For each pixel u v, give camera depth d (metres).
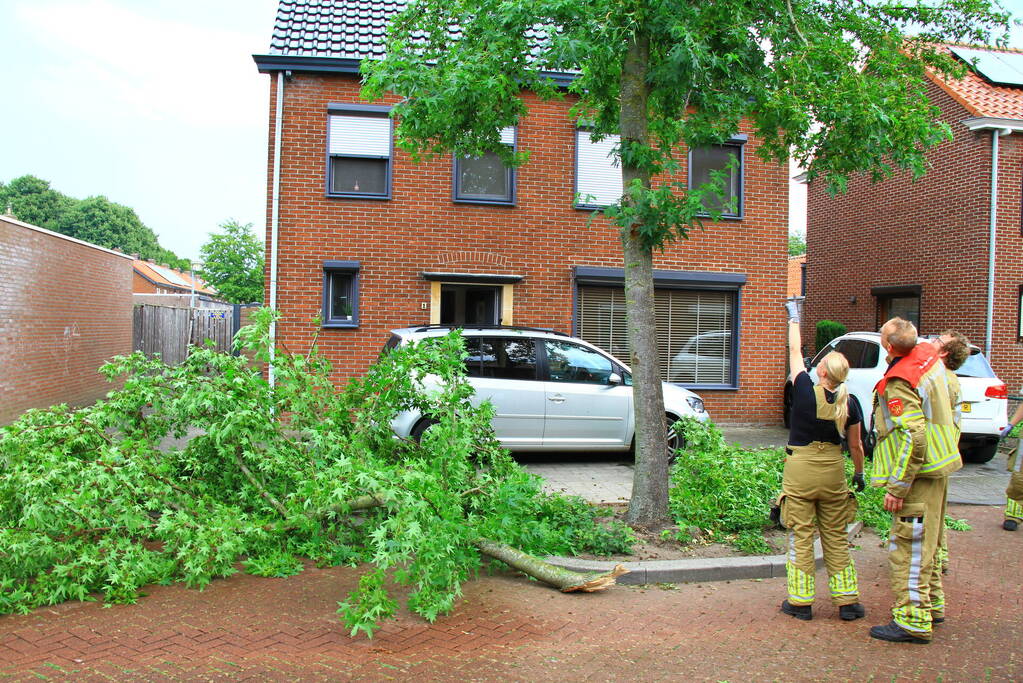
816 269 20.16
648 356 6.41
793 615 4.83
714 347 13.38
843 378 4.67
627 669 3.99
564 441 9.56
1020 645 4.44
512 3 6.48
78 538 4.87
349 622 4.21
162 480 5.32
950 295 15.38
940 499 4.52
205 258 34.62
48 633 4.27
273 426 5.81
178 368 6.12
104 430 6.00
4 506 4.86
